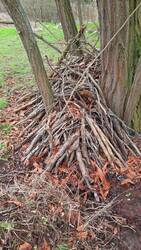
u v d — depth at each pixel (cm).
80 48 395
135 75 317
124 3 291
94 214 273
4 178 316
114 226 269
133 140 352
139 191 299
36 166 321
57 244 252
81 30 398
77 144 318
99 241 258
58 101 357
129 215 277
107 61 327
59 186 294
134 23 312
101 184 300
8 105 445
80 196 290
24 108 418
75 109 345
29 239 255
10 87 507
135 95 330
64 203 275
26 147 350
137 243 257
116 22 301
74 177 304
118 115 351
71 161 313
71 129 332
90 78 359
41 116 375
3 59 658
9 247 250
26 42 309
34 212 268
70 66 382
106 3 298
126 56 317
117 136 336
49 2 1068
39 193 282
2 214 271
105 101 350
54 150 325
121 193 296
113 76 331
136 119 359
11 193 287
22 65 615
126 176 311
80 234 259
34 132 357
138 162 325
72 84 366
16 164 333
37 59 320
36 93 432
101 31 320
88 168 308
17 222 262
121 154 329
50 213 269
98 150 322
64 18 413
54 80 385
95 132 326
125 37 308
